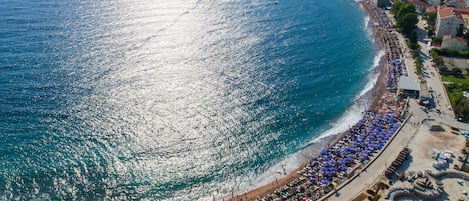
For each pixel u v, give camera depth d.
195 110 140.38
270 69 170.12
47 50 177.88
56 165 114.25
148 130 129.12
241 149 124.38
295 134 131.75
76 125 130.12
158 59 174.38
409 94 147.75
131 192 107.56
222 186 110.81
